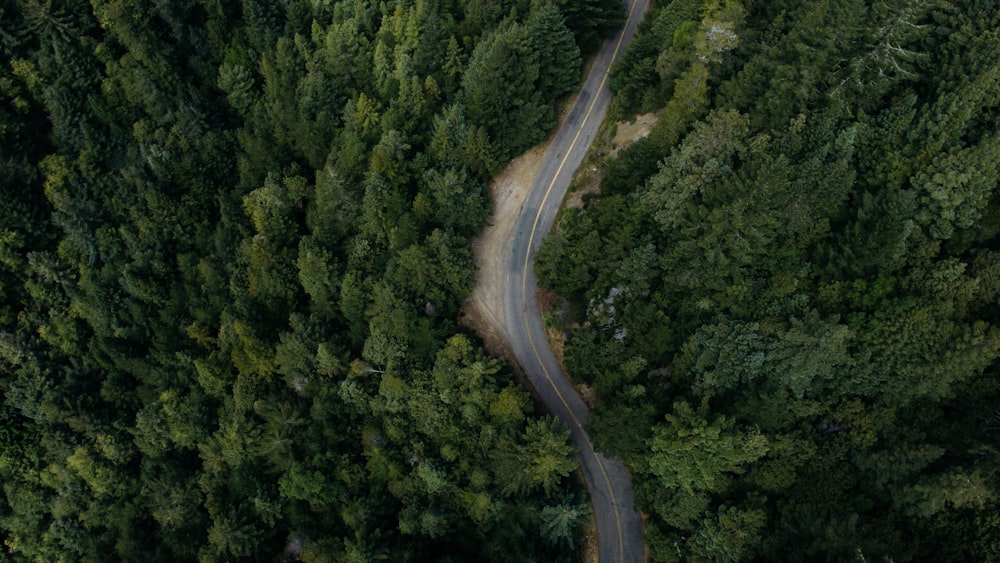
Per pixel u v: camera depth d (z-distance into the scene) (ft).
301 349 284.41
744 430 233.14
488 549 267.80
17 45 335.47
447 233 273.54
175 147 338.13
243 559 294.05
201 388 315.58
